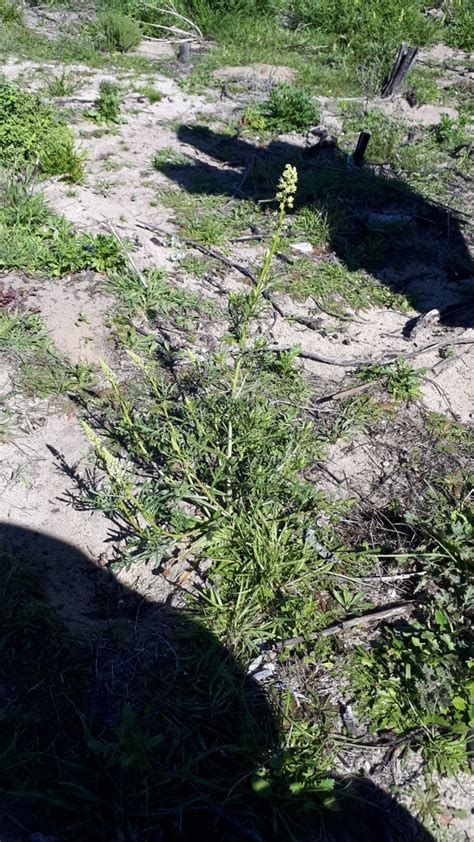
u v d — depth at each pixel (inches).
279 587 133.8
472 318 218.2
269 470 146.9
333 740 115.0
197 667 121.3
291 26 461.4
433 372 195.3
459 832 107.9
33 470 152.3
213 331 199.3
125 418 148.6
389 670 124.1
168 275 218.2
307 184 279.4
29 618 123.5
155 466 152.4
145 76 371.6
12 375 173.3
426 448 170.4
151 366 182.1
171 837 102.3
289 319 209.0
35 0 442.3
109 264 211.6
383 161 312.3
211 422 159.6
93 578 135.4
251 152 309.9
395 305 223.8
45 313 193.5
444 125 339.0
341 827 106.4
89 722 113.4
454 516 149.3
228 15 438.3
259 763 109.5
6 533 139.4
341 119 351.6
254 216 257.1
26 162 260.7
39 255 211.2
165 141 309.3
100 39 399.2
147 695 117.8
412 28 455.5
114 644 124.6
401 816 108.3
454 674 122.5
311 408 177.0
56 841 100.0
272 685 120.7
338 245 248.1
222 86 369.4
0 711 111.4
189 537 141.3
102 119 313.7
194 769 109.0
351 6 456.1
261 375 182.2
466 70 430.6
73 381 173.8
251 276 222.4
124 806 103.7
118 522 144.3
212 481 146.3
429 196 284.4
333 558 141.0
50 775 106.5
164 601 132.0
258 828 104.4
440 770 113.2
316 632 128.6
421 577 140.0
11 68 357.1
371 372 190.9
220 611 129.1
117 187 267.3
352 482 159.8
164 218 250.4
